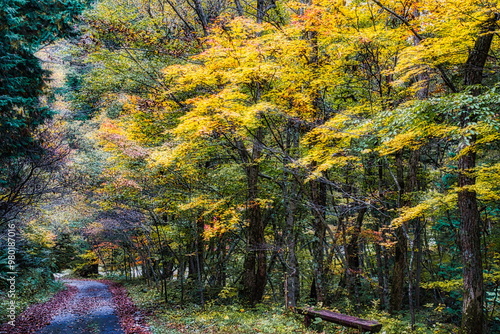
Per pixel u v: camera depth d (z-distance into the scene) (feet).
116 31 32.89
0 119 25.34
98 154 54.54
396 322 27.14
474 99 19.49
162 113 35.32
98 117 48.37
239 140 32.63
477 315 23.30
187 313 32.99
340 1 25.95
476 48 23.53
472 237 23.97
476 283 23.58
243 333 22.82
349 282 38.68
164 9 41.22
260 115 28.40
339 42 30.22
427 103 20.33
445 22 23.43
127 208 44.01
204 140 31.50
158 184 38.75
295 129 36.70
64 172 37.76
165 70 26.12
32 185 31.09
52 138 32.40
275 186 43.11
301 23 26.61
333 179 41.63
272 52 25.72
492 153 35.45
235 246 46.06
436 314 35.01
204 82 26.30
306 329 23.99
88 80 38.11
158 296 48.83
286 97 28.53
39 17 28.73
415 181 36.32
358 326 20.36
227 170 37.45
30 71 29.50
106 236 68.90
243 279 37.40
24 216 37.17
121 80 36.04
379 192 36.14
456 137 22.45
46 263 67.72
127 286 79.51
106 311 39.65
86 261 113.91
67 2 29.32
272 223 47.39
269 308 33.09
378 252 44.21
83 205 58.29
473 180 24.18
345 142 29.37
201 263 45.37
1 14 24.62
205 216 38.52
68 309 41.78
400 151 36.78
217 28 25.90
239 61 24.50
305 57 29.48
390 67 30.73
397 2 26.22
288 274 34.14
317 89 30.40
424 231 43.21
